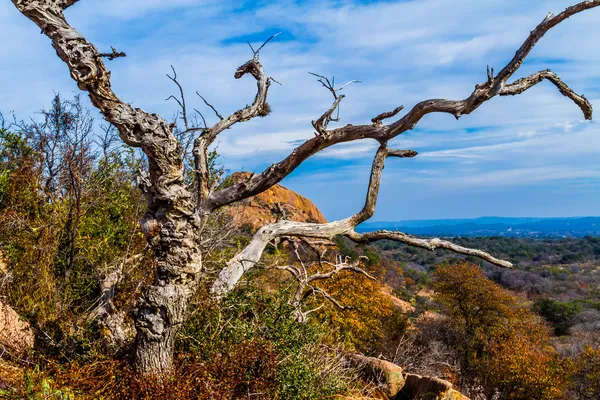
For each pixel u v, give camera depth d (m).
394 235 7.53
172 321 5.36
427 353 20.19
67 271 7.62
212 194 7.17
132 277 7.13
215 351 5.63
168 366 5.35
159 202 5.43
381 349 20.95
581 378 27.81
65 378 5.01
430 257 90.56
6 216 8.11
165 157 5.30
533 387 24.69
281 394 5.61
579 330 42.66
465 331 29.53
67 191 9.02
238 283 7.44
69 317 6.38
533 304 54.91
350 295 20.28
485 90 6.19
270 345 5.68
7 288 6.80
